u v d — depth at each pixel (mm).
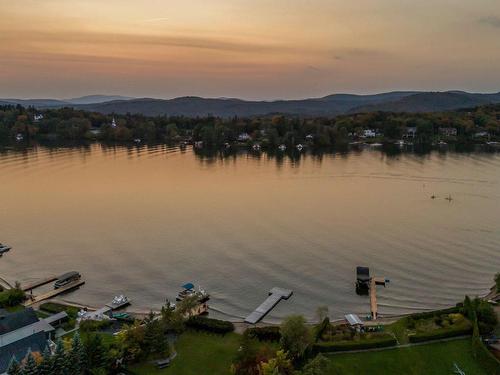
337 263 134750
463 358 85562
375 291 117438
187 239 155250
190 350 90062
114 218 179250
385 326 98062
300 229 164875
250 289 120188
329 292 118062
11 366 71875
